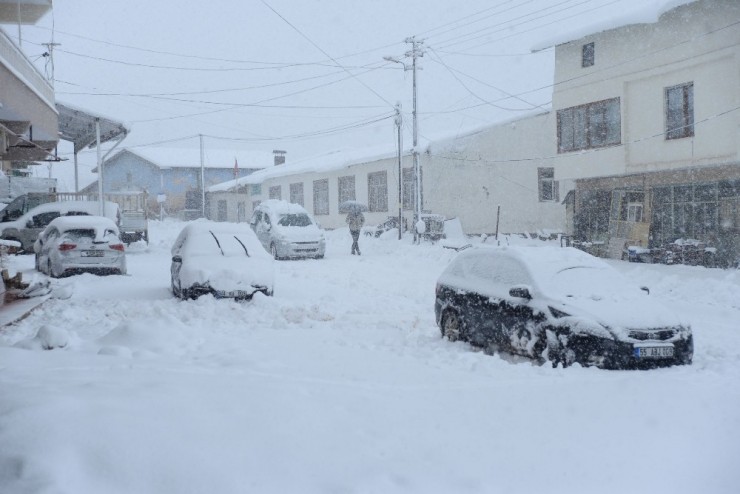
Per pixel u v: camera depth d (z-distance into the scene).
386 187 34.84
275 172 44.81
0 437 4.15
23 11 18.19
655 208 23.42
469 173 31.78
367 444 4.66
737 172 20.58
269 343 8.97
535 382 6.73
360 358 7.96
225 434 4.50
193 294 13.02
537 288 8.59
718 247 21.17
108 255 17.30
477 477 4.30
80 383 5.56
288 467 4.19
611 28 22.81
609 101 23.78
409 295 15.48
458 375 7.08
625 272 19.28
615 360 7.61
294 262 23.16
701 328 11.41
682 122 21.53
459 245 24.70
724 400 6.00
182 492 3.82
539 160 33.31
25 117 14.14
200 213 56.41
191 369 6.67
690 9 20.88
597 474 4.44
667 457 4.74
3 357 6.98
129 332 8.42
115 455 4.04
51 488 3.67
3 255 17.06
